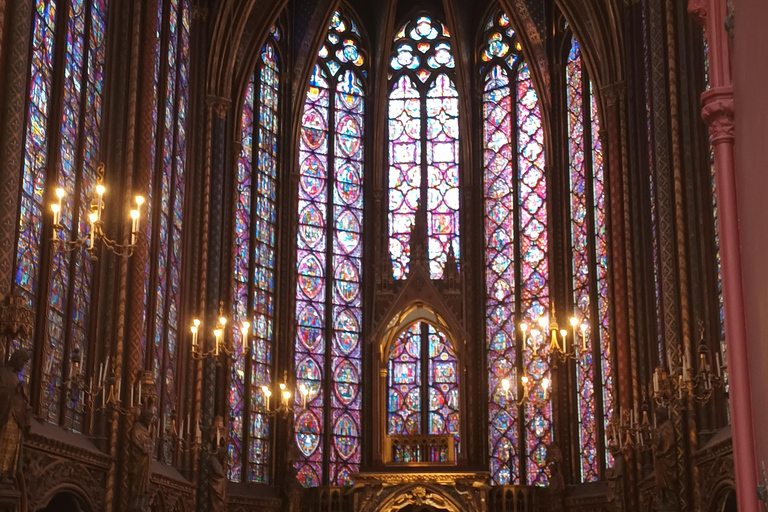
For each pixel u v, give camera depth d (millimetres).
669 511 18844
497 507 28438
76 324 18391
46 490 15914
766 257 5395
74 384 17734
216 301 26328
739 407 6840
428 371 30969
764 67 5180
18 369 13547
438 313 29734
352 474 27969
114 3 20781
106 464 18656
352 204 32688
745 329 6832
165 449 23109
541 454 29656
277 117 31922
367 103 33594
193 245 25953
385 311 30047
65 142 17859
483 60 33594
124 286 19688
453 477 27734
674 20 20469
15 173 14352
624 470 24203
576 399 29344
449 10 32688
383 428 29094
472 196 32375
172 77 24625
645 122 24422
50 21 17297
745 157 6070
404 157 33188
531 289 31031
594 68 27828
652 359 23281
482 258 32000
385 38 32844
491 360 31141
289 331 30516
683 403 19031
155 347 21969
